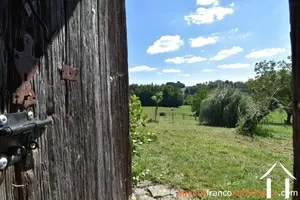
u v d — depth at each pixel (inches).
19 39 30.7
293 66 61.4
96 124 49.2
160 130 419.5
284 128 492.7
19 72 30.5
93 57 48.3
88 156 45.9
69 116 40.4
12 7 29.9
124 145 67.1
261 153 273.4
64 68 39.0
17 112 30.0
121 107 65.1
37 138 34.0
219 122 547.5
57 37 37.6
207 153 258.8
